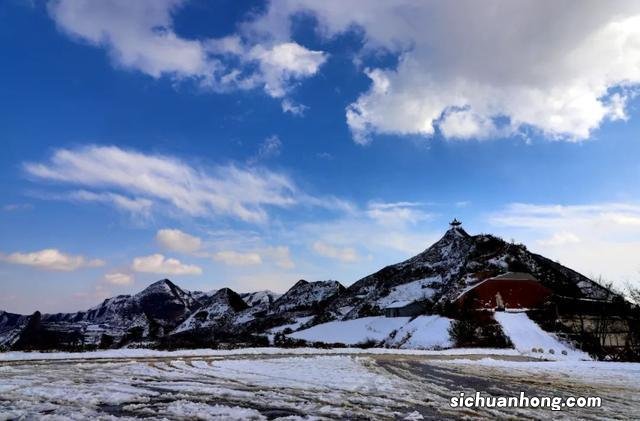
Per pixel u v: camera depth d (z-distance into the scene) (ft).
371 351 148.05
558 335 193.77
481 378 79.82
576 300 218.59
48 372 75.36
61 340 392.88
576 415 47.91
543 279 284.41
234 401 52.49
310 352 135.85
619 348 177.37
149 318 463.42
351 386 65.67
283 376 75.82
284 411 47.52
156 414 44.34
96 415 43.29
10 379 66.33
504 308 230.68
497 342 193.06
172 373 77.36
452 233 460.14
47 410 45.37
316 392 59.72
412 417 45.37
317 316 413.39
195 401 51.88
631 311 197.98
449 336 210.59
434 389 64.69
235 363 97.86
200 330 443.32
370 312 354.95
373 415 46.24
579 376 86.17
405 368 94.99
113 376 71.92
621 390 67.36
